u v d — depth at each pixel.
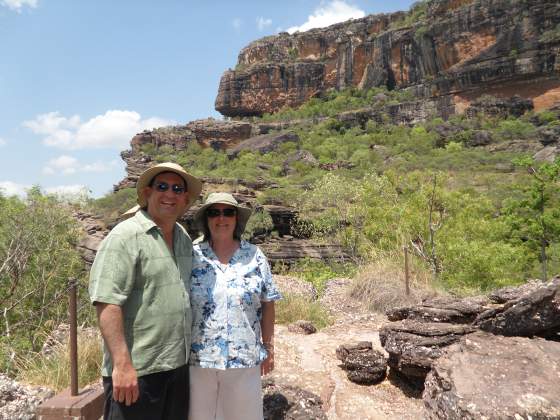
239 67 139.25
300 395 3.80
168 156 103.62
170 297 2.23
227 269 2.54
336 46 124.19
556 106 79.62
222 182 48.94
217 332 2.41
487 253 12.52
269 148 92.12
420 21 104.69
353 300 8.80
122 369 2.04
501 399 2.82
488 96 86.94
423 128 87.31
